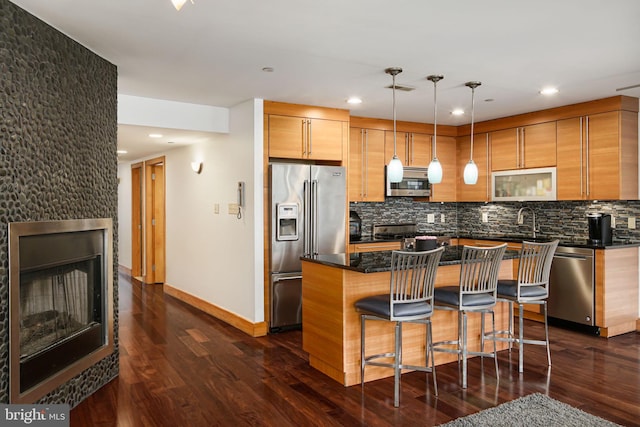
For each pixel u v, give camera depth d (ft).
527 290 12.50
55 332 9.87
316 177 16.99
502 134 19.65
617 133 15.66
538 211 19.67
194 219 20.75
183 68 12.46
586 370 12.45
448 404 10.39
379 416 9.82
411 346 12.43
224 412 10.06
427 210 22.82
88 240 10.87
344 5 8.59
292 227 16.57
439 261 11.98
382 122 20.06
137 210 27.63
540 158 18.08
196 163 20.08
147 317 18.60
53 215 9.50
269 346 14.83
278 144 16.53
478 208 22.53
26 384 8.75
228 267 17.93
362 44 10.64
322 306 12.28
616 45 10.74
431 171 13.42
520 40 10.40
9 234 8.24
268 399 10.72
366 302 11.05
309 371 12.53
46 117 9.28
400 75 13.17
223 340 15.46
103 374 11.48
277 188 16.22
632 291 16.24
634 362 13.07
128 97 15.65
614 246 15.53
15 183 8.43
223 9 8.75
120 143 20.48
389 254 13.85
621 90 14.88
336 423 9.52
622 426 9.23
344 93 15.33
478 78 13.51
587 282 15.84
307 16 9.09
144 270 26.08
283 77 13.37
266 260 16.33
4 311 8.16
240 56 11.46
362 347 11.36
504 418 9.56
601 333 15.69
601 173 16.11
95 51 11.02
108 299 11.56
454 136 21.85
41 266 9.23
